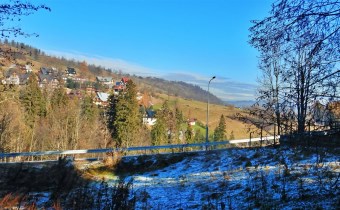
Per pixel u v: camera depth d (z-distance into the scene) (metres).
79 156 53.09
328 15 6.46
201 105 140.38
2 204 12.58
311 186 11.62
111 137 62.59
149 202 13.62
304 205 9.88
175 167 22.47
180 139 79.25
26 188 16.41
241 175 16.22
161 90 176.88
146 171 22.89
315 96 6.82
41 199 14.14
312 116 6.98
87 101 68.88
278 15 6.72
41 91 69.69
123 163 24.23
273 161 17.52
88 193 13.36
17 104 53.22
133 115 61.97
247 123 26.53
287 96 7.17
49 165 21.84
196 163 22.28
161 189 16.42
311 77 6.86
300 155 16.55
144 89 150.62
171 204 13.06
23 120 56.53
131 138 61.62
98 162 24.56
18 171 18.94
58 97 71.56
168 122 75.00
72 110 59.22
